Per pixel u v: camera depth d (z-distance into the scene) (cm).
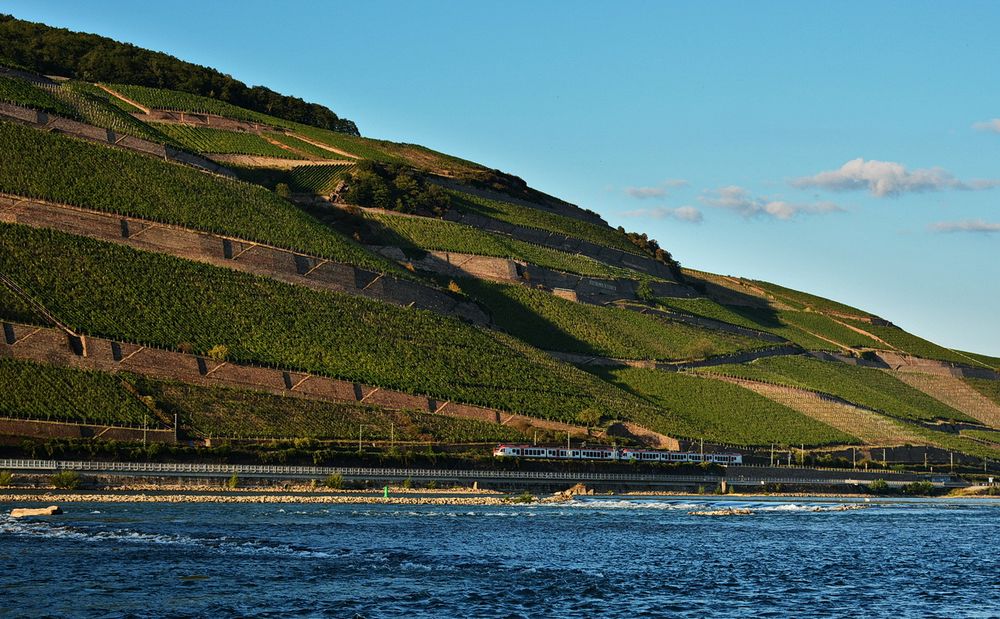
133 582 8975
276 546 11069
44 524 12112
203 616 7975
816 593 9594
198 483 17962
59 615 7881
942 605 9194
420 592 8962
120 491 16825
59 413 18688
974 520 17888
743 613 8662
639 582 9800
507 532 13225
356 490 19175
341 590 8938
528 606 8600
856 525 16100
